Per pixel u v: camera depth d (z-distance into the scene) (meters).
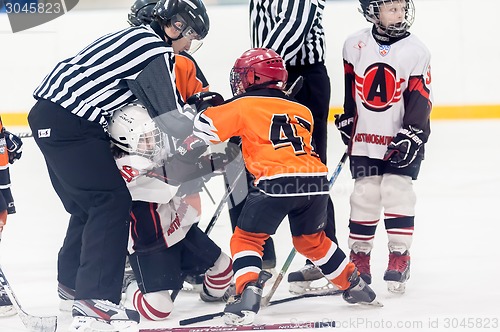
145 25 8.14
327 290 8.81
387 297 8.48
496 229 11.70
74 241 8.14
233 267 7.64
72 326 7.20
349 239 8.87
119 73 7.36
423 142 8.56
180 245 8.20
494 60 20.92
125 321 7.23
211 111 7.71
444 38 20.98
